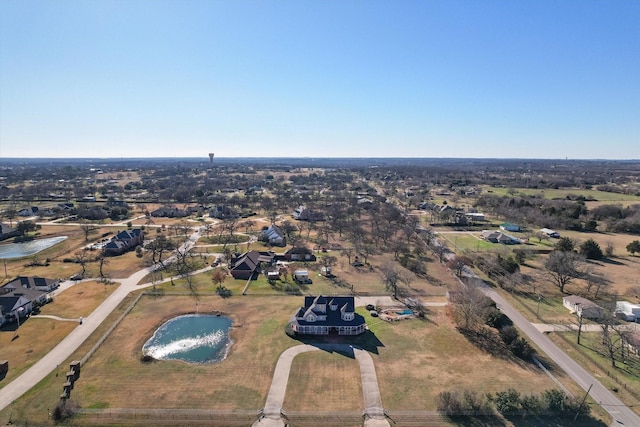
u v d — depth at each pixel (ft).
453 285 296.51
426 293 280.10
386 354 196.24
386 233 447.01
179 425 145.79
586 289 287.89
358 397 162.40
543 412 152.05
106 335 211.00
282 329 222.48
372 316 240.73
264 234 431.43
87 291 276.41
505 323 229.25
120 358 190.49
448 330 222.69
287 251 365.40
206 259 358.84
